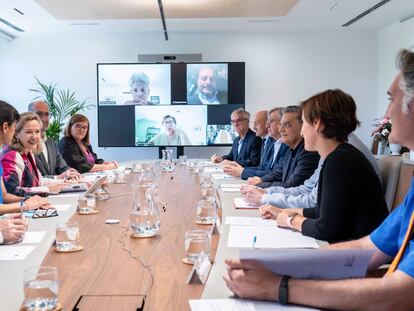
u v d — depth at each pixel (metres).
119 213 2.25
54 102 7.92
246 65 8.02
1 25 7.11
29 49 7.91
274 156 4.16
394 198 2.30
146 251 1.55
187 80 7.67
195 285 1.22
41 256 1.50
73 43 7.93
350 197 1.74
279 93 8.03
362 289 1.02
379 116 7.95
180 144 7.70
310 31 7.95
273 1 5.88
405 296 1.00
